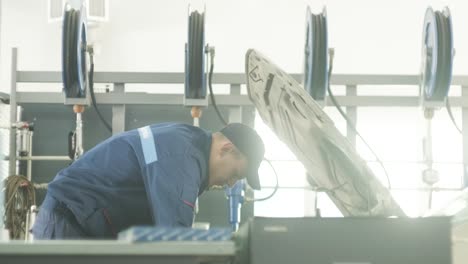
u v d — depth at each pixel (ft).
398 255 4.44
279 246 4.40
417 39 20.12
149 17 20.77
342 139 5.76
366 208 6.51
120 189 8.18
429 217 4.48
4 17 20.95
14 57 11.00
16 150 10.80
